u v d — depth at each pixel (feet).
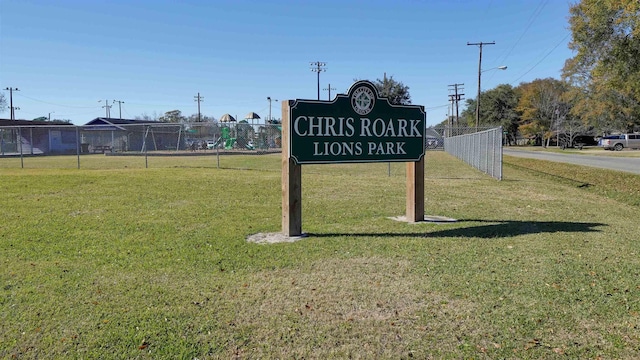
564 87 198.90
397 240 19.13
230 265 15.51
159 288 13.21
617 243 18.74
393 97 191.72
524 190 37.35
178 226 21.75
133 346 9.79
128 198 29.78
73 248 17.56
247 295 12.73
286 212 19.90
